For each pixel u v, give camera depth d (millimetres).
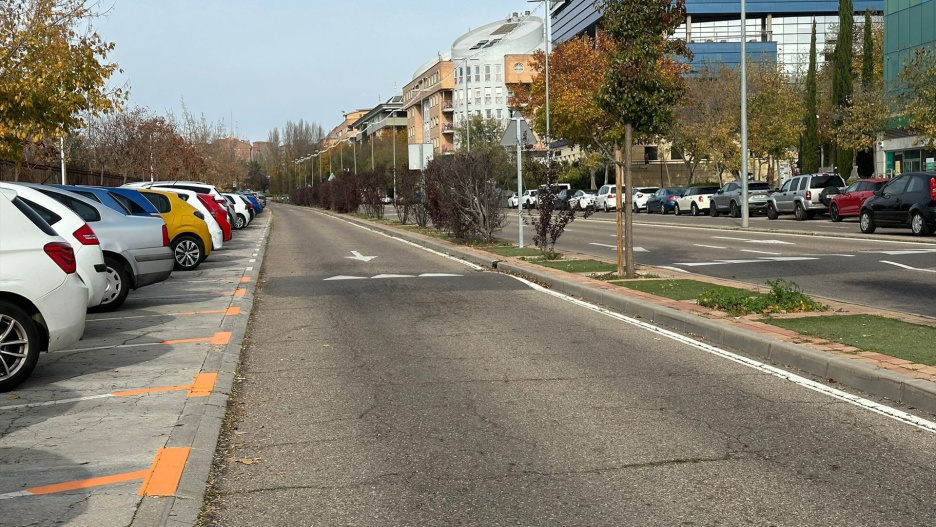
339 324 11977
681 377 8211
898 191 25750
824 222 35656
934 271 16156
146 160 49344
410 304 13859
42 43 17188
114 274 13523
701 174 87625
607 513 4832
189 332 11203
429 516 4852
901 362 7773
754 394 7477
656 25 14992
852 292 13680
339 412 7191
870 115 46375
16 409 7328
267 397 7812
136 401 7516
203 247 20453
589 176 86625
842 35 55562
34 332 8109
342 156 125875
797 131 55594
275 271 20281
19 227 8336
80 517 4758
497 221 26594
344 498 5180
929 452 5777
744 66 33219
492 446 6148
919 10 49469
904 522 4602
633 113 15133
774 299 11219
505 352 9656
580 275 16375
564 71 62281
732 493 5090
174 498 5070
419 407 7289
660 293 13312
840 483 5223
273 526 4770
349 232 38281
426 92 125000
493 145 71125
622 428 6523
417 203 38594
